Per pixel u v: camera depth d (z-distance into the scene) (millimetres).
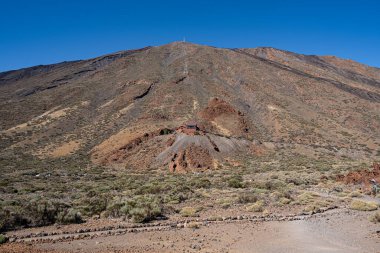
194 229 17609
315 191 34344
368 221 19344
